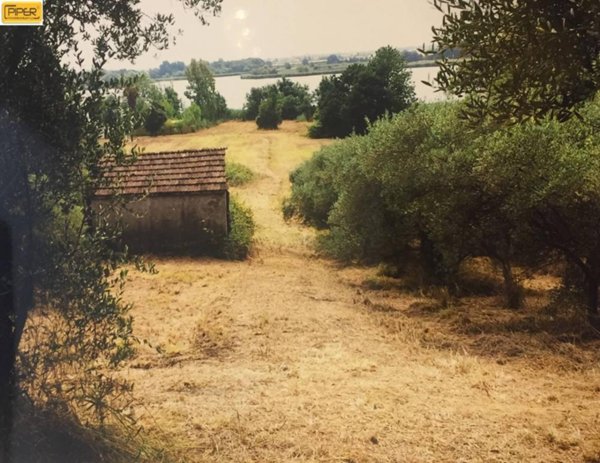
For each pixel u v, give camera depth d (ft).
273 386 23.54
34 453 12.51
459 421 19.42
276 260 69.67
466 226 42.11
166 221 68.59
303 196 95.40
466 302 45.42
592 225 35.12
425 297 48.29
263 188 125.90
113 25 14.10
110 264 14.07
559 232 36.83
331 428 18.74
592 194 32.71
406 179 45.78
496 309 42.24
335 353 29.60
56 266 12.71
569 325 34.45
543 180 34.14
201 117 258.57
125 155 14.06
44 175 12.76
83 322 13.19
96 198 14.26
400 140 47.32
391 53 186.91
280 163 153.79
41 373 13.58
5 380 12.28
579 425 18.83
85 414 15.60
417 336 33.78
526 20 10.84
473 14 11.69
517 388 23.56
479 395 22.65
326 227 89.56
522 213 36.06
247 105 275.39
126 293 44.96
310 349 30.40
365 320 37.78
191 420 18.92
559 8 10.75
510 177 35.45
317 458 16.38
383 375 25.63
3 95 11.78
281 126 245.24
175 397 21.58
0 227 11.92
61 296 12.91
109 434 15.08
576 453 16.66
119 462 13.76
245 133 222.48
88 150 13.24
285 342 31.78
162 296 44.29
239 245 70.08
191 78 271.08
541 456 16.55
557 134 34.12
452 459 16.44
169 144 189.67
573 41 10.53
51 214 13.28
